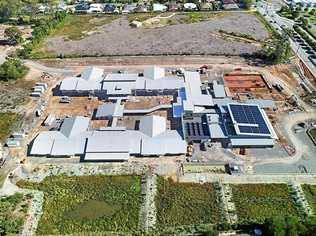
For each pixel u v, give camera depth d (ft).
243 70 499.51
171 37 583.99
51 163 355.36
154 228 294.46
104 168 348.79
